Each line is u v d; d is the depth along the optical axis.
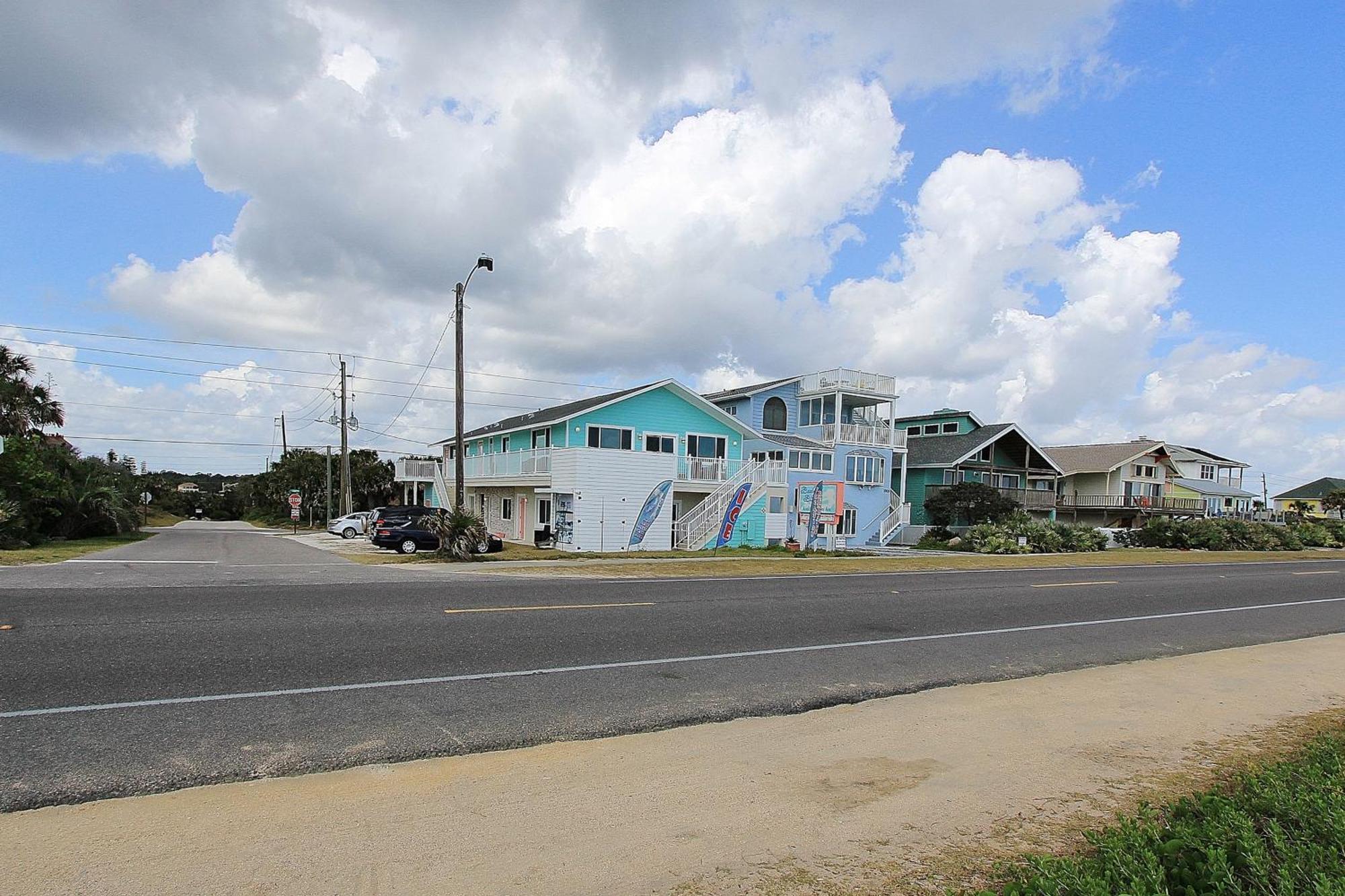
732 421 35.91
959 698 7.46
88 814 4.09
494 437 40.56
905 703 7.20
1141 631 12.16
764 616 11.96
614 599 13.23
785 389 43.12
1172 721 6.82
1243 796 4.25
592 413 32.47
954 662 9.21
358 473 64.31
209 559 20.95
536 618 10.66
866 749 5.73
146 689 6.40
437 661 7.88
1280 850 3.34
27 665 6.96
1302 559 34.47
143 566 17.38
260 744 5.30
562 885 3.47
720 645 9.56
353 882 3.43
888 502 43.00
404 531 27.20
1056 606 14.81
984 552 35.03
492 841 3.91
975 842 4.08
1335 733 6.31
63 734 5.29
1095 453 58.16
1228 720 6.88
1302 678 8.89
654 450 34.22
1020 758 5.61
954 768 5.35
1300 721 6.88
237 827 3.98
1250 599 17.36
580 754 5.41
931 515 43.78
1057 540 37.78
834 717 6.65
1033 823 4.36
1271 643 11.64
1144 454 56.88
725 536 32.19
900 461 48.78
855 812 4.47
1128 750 5.88
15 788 4.37
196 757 5.00
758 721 6.43
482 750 5.41
